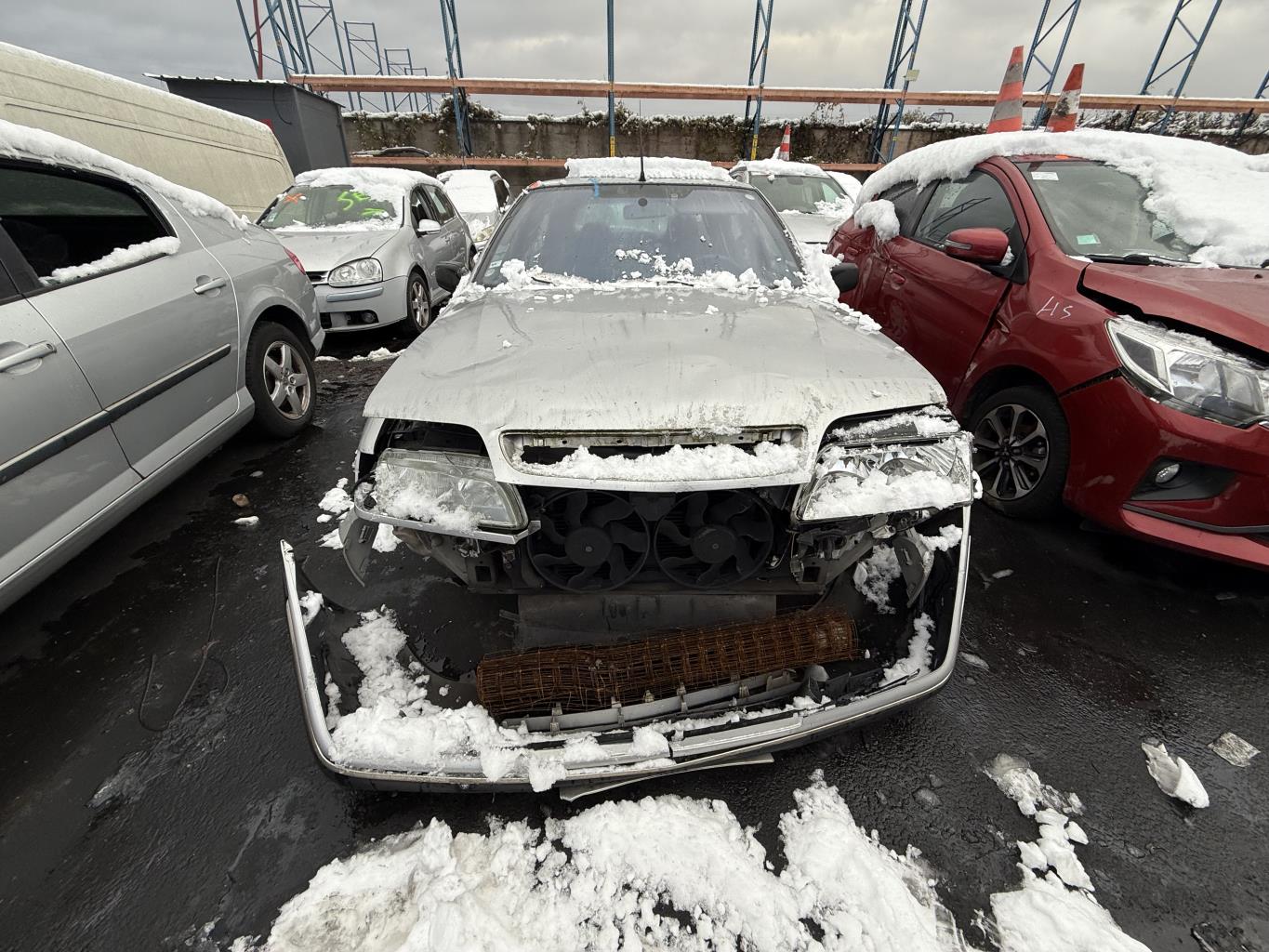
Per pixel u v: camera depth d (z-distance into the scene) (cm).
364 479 147
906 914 133
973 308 295
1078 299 245
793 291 213
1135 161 305
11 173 216
